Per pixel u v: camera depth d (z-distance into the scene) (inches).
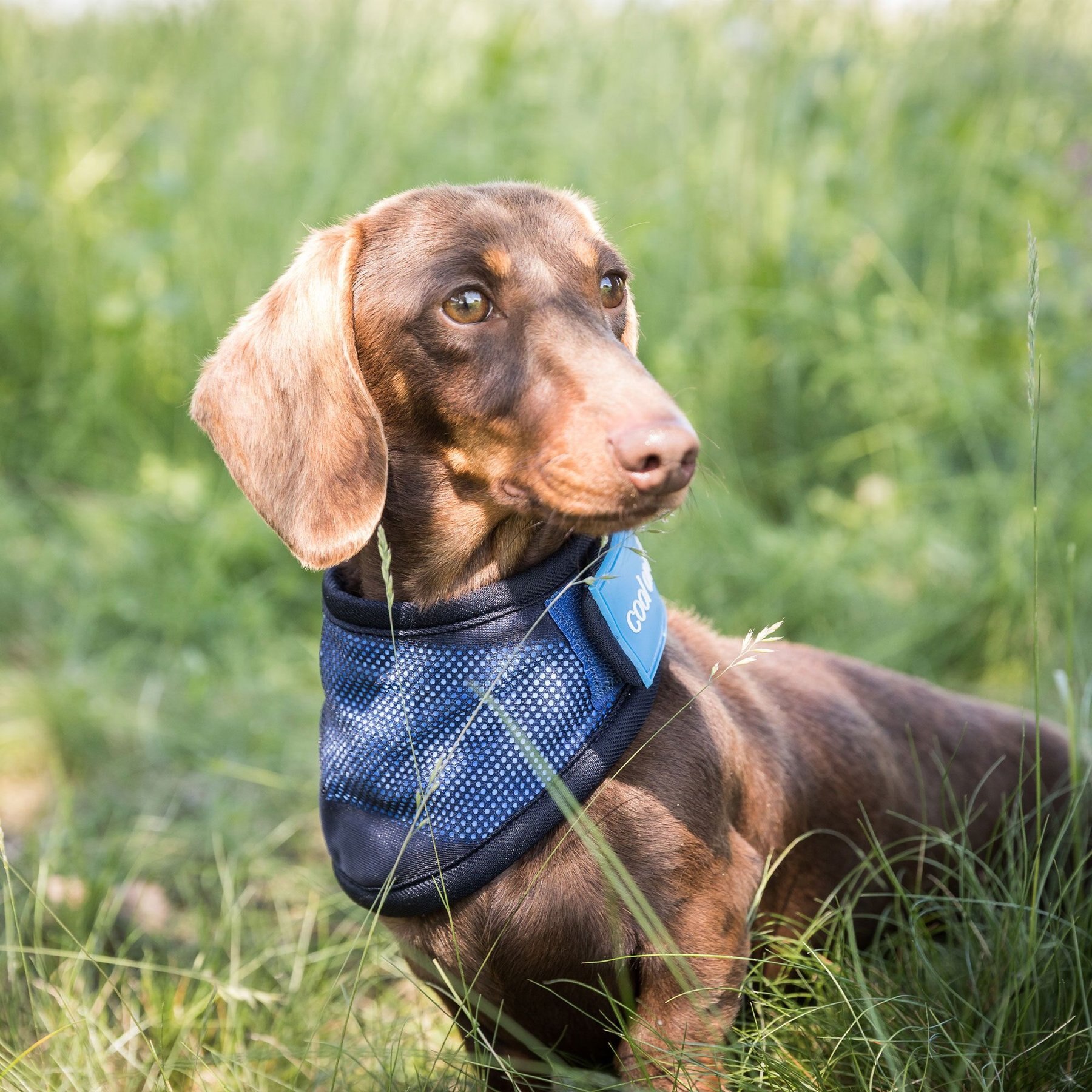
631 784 89.1
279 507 92.8
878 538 204.1
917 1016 94.2
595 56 281.4
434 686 90.2
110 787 167.3
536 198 97.2
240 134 275.9
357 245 95.2
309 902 134.3
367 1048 109.4
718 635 116.3
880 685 123.8
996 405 216.2
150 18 302.4
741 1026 101.3
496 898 90.1
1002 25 267.7
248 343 95.5
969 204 244.1
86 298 263.9
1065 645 177.5
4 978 115.4
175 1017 112.0
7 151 284.7
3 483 245.6
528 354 88.5
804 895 110.3
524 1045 100.0
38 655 200.5
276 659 198.2
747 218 244.8
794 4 270.1
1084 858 101.2
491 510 92.8
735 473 225.1
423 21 292.8
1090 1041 89.0
